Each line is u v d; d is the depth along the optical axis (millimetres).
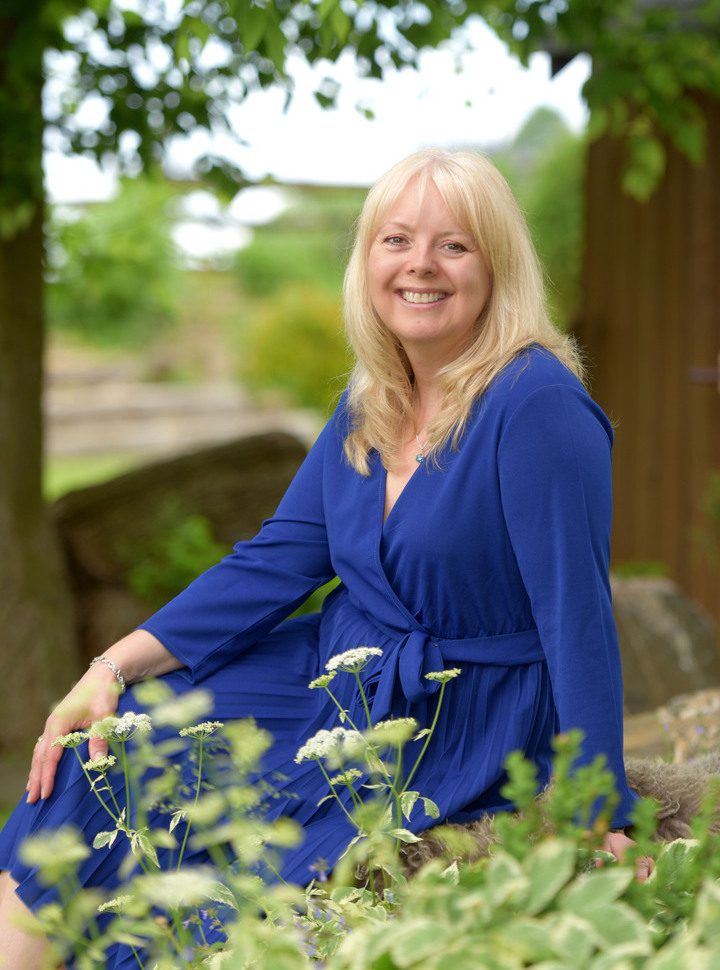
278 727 2256
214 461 6793
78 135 5984
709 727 3141
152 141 5980
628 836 1957
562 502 2057
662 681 5086
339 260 2645
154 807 2072
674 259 7645
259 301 24328
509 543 2133
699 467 7422
